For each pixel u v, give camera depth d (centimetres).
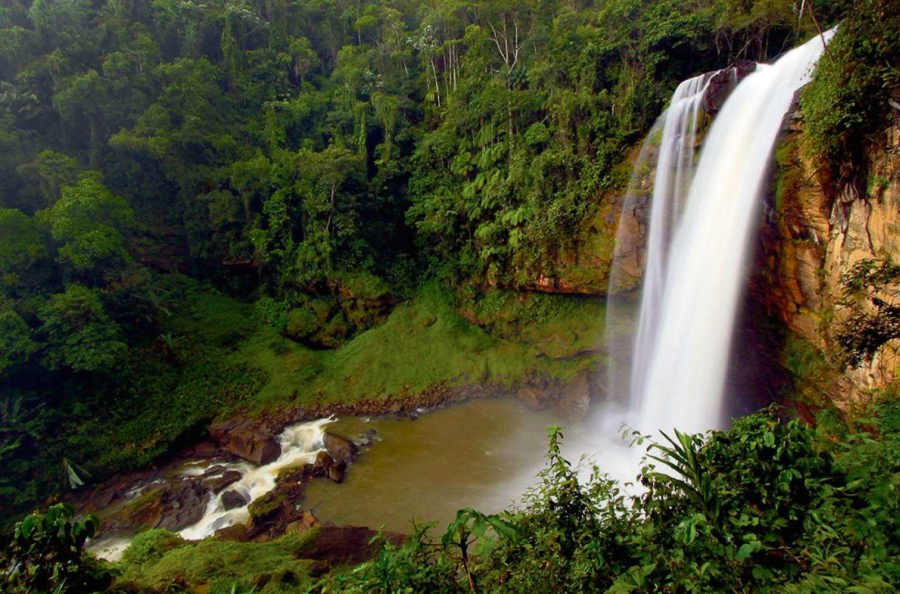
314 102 3559
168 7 3522
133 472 1948
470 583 393
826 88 1152
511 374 2509
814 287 1365
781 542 358
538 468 1816
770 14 1931
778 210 1451
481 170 2834
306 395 2412
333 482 1769
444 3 3475
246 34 3897
